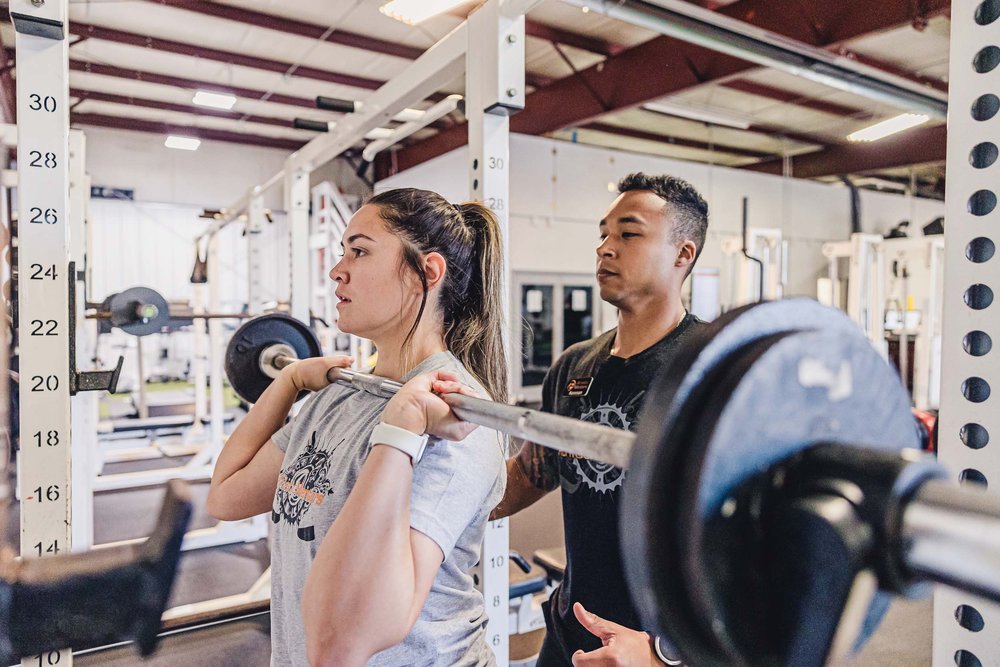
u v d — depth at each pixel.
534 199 6.33
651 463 0.35
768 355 0.34
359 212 1.05
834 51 3.64
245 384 1.68
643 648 0.98
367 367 1.29
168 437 6.69
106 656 2.49
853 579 0.32
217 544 3.96
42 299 1.11
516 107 1.53
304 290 3.45
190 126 8.15
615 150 6.77
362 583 0.74
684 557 0.34
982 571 0.29
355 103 2.45
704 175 7.21
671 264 1.30
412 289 1.01
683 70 4.67
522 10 1.47
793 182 7.80
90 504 3.54
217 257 4.98
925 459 0.33
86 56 5.78
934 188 8.64
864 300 5.42
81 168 3.12
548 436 0.59
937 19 4.37
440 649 0.89
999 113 0.83
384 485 0.76
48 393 1.12
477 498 0.87
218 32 5.33
